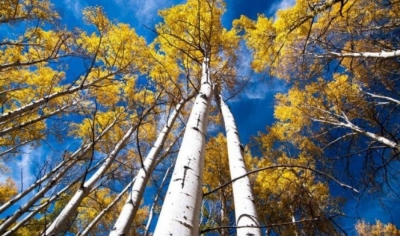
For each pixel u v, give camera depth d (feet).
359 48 21.18
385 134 19.75
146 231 15.01
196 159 6.26
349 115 24.30
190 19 23.97
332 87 25.12
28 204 14.98
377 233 26.25
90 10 23.77
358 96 23.57
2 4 22.82
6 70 25.68
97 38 26.20
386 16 19.70
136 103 26.58
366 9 19.84
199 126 8.22
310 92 27.04
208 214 23.88
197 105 10.16
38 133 28.30
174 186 5.18
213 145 27.02
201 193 5.32
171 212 4.39
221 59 24.49
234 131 10.40
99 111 28.84
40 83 27.14
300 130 28.43
